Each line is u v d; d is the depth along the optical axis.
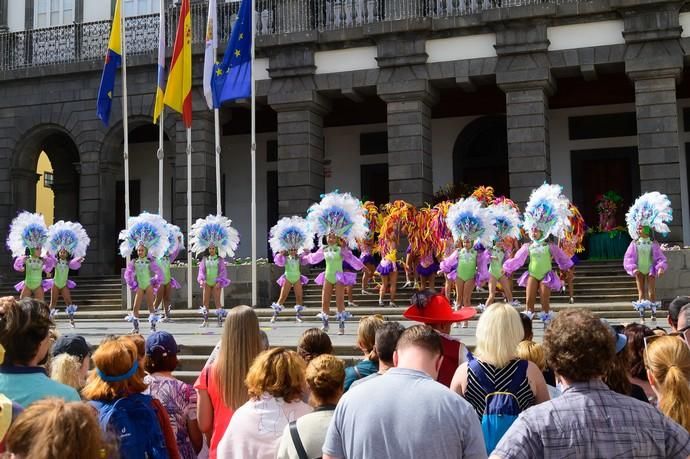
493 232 12.98
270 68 22.39
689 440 3.02
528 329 5.93
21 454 2.54
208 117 23.33
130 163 27.75
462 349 5.60
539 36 20.23
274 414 4.34
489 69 20.75
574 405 3.04
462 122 24.55
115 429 3.93
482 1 21.20
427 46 21.38
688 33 19.36
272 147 26.22
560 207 12.46
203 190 23.00
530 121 20.30
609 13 19.86
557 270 17.30
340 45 22.03
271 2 22.88
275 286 19.52
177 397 5.31
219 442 4.81
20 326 4.17
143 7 25.06
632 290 17.66
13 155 24.95
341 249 13.38
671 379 3.76
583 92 22.95
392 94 21.42
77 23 25.28
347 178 25.56
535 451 2.99
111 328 15.60
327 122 25.61
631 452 2.95
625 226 22.44
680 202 19.02
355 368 5.70
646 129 19.44
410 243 17.16
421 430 3.35
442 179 24.64
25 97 25.00
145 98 23.95
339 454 3.50
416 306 5.73
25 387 4.12
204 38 23.62
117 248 27.41
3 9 26.38
